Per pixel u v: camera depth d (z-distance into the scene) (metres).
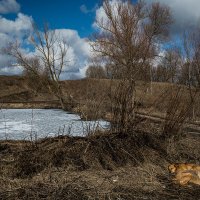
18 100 56.09
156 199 7.26
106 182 8.14
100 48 36.09
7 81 63.31
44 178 8.32
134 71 11.89
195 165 8.59
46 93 56.97
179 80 13.31
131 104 11.49
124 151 9.90
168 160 10.07
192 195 7.53
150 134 11.30
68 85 38.16
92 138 10.64
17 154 9.88
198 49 26.00
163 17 41.59
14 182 8.02
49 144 10.79
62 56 46.12
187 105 12.11
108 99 12.05
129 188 7.79
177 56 26.27
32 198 7.15
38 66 47.84
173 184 8.13
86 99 12.48
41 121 27.48
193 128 15.48
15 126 23.98
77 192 7.44
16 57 46.88
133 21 32.34
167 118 11.81
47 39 46.34
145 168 9.25
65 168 9.08
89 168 9.16
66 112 37.62
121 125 11.28
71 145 10.28
